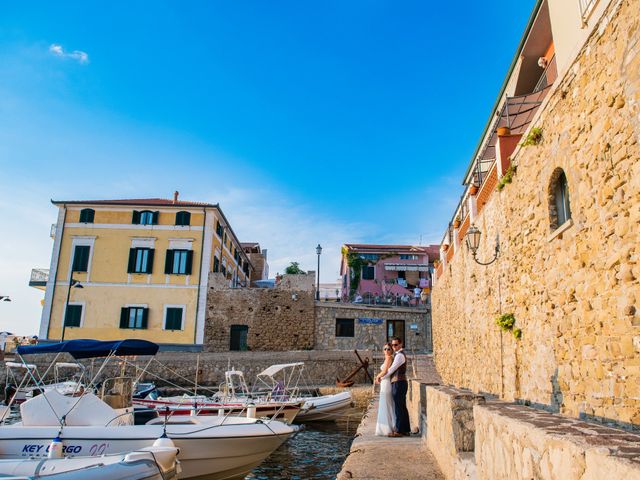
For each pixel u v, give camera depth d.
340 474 6.45
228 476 12.00
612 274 5.73
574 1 7.43
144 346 13.01
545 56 15.16
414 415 11.26
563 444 2.40
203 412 17.48
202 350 34.00
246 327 35.31
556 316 7.44
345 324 36.22
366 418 13.30
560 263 7.27
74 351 12.25
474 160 19.75
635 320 5.23
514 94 17.05
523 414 3.43
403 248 47.81
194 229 35.75
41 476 6.47
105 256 35.22
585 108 6.44
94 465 7.99
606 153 5.86
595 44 6.15
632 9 5.29
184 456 11.05
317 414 22.58
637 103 5.17
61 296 34.56
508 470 3.18
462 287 15.68
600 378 6.02
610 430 2.67
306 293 36.03
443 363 21.98
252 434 11.88
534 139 8.33
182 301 34.72
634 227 5.25
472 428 5.57
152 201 37.69
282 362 30.22
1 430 10.19
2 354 31.14
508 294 9.99
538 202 8.24
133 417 12.38
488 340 11.68
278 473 14.10
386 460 7.23
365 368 30.20
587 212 6.38
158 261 35.25
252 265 56.78
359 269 46.50
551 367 7.62
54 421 10.78
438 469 6.62
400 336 36.44
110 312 34.44
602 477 2.06
